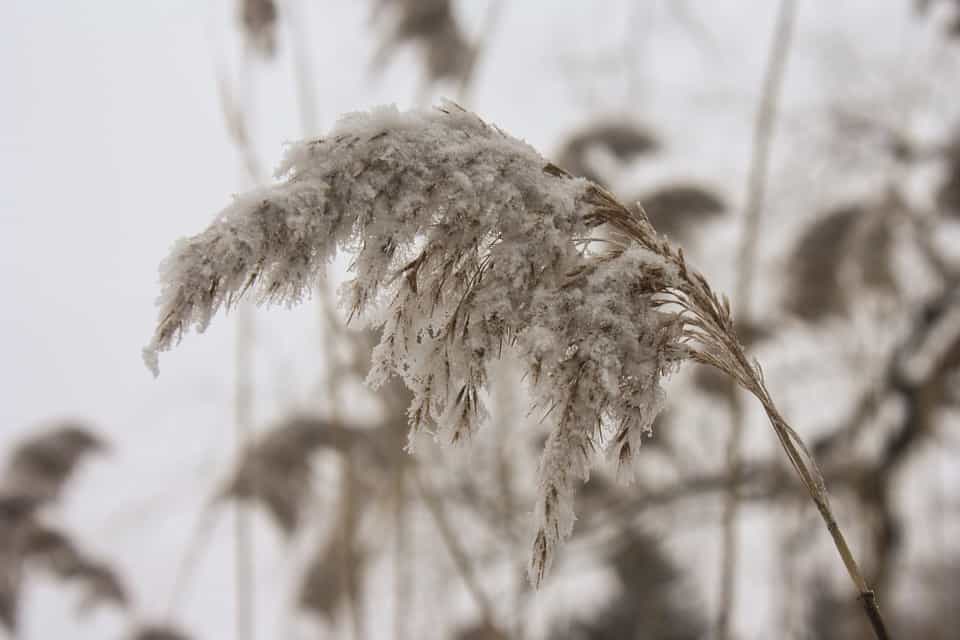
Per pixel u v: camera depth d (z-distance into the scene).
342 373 3.95
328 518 4.74
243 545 4.14
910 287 5.45
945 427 5.71
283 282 1.19
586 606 6.51
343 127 1.25
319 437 4.56
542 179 1.31
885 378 5.42
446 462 4.13
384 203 1.24
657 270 1.34
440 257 1.27
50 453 5.07
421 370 1.32
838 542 1.44
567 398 1.29
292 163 1.23
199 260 1.13
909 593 5.82
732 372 1.40
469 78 4.21
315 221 1.19
